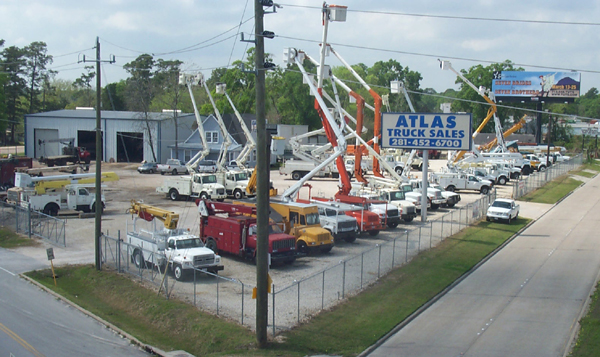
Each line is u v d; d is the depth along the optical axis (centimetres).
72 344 1694
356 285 2314
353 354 1616
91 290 2331
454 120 3578
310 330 1792
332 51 3934
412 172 7575
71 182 4131
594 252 3055
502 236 3472
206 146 5012
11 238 3247
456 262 2759
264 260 1658
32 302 2112
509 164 6712
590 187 6319
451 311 2031
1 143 11856
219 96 10194
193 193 4844
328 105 10725
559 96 10056
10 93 11862
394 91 4394
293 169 6675
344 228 3145
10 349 1608
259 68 1625
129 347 1709
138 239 2581
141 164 8381
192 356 1641
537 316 1961
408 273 2520
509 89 10281
